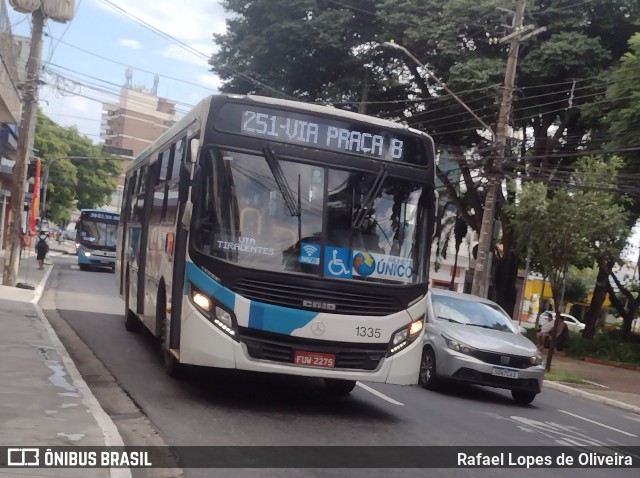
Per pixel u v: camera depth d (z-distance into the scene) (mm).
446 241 44344
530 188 19219
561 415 12453
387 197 8867
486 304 14211
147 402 8570
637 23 25328
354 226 8609
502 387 12281
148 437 7082
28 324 13859
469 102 27625
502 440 8953
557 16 27031
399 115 31641
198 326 8219
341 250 8516
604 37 27234
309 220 8492
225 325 8164
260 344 8203
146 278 12336
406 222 8938
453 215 44438
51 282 27406
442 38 27562
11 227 21875
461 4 26672
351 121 8852
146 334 14898
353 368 8477
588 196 18500
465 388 13914
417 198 9047
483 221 21594
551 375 19328
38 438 6320
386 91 30797
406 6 28266
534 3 27250
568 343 29078
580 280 55938
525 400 13047
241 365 8156
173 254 9234
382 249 8719
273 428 7875
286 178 8523
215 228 8305
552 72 26234
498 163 21438
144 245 12930
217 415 8219
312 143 8695
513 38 21312
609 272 31594
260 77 31688
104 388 9258
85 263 37656
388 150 8969
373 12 29641
